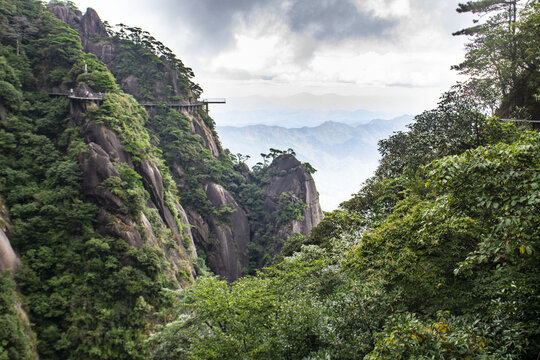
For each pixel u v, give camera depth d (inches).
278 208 3238.2
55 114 2021.4
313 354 366.3
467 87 908.0
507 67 1085.8
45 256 1480.1
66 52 2314.2
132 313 1485.0
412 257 394.9
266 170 3676.2
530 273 302.5
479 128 768.3
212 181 3043.8
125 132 2020.2
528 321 270.1
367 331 376.8
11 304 1245.7
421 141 843.4
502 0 1135.6
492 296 328.8
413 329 253.8
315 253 807.1
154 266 1652.3
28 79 2151.8
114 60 3186.5
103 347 1374.3
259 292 557.6
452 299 360.2
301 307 446.0
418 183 637.9
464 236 375.9
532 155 239.0
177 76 3403.1
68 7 3344.0
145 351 1342.3
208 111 3814.0
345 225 917.2
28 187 1647.4
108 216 1668.3
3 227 1445.6
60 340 1312.7
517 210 229.8
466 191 280.8
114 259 1573.6
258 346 458.0
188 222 2603.3
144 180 2044.8
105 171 1745.8
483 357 227.1
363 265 475.2
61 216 1593.3
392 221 486.9
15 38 2223.2
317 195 3580.2
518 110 940.0
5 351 1117.1
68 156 1790.1
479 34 1222.3
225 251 2775.6
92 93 2087.8
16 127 1820.9
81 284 1477.6
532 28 821.2
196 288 658.8
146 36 3400.6
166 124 2977.4
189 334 779.4
